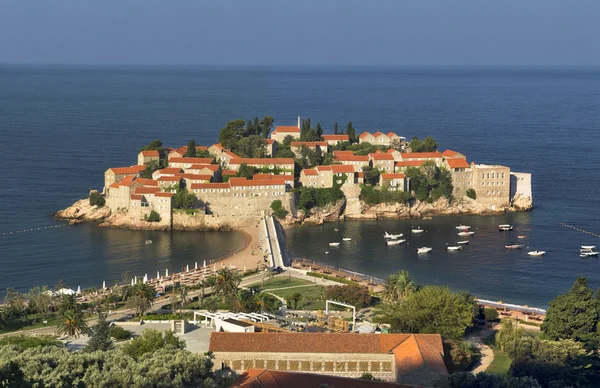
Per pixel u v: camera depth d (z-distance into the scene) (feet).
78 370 617.62
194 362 632.38
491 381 615.57
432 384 620.08
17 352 649.20
